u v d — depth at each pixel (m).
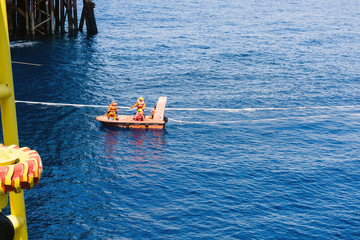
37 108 30.11
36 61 43.69
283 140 26.47
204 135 27.00
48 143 24.41
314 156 24.05
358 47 58.41
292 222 17.28
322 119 30.53
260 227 16.84
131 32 65.12
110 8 96.06
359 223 17.38
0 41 4.27
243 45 57.91
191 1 121.31
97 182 20.22
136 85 38.09
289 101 34.62
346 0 135.62
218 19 84.69
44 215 17.28
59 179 20.28
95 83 37.75
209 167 22.17
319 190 20.05
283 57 51.16
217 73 43.09
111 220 17.19
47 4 55.47
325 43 60.69
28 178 3.66
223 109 32.31
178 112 31.38
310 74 43.41
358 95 36.72
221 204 18.52
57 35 57.94
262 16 91.69
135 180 20.58
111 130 27.23
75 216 17.36
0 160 3.81
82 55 48.00
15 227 4.46
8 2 50.81
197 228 16.73
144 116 28.62
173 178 20.86
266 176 21.28
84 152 23.55
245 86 38.72
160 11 94.88
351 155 24.31
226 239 16.05
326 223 17.30
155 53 51.38
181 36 63.44
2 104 4.45
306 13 99.31
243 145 25.47
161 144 25.28
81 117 29.17
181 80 40.25
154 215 17.61
